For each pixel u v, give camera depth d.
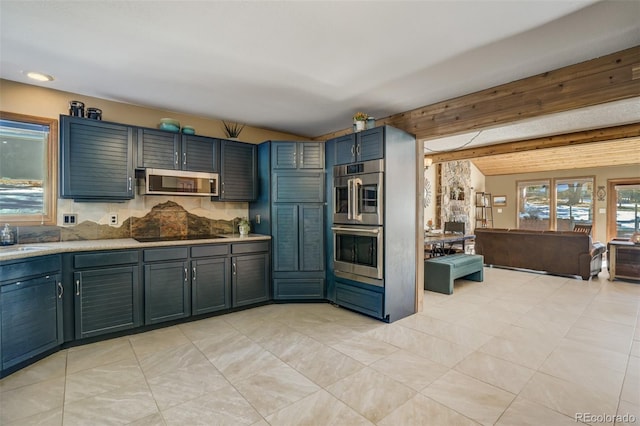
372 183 3.28
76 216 3.10
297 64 2.50
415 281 3.58
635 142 7.14
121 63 2.48
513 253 6.07
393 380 2.18
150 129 3.24
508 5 1.77
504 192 10.44
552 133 5.18
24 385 2.09
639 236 5.66
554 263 5.57
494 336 2.93
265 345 2.72
